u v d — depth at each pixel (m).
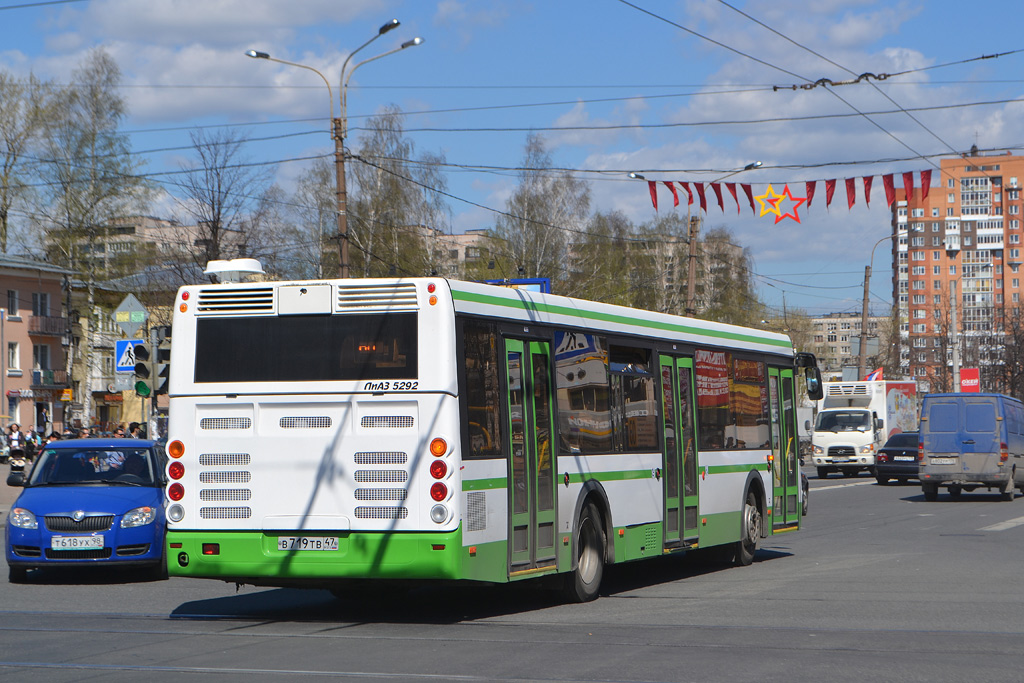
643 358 14.37
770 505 17.94
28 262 71.31
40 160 59.66
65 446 16.36
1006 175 160.88
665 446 14.64
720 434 16.31
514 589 13.91
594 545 12.91
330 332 10.93
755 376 17.73
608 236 68.31
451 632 10.48
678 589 14.12
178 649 9.51
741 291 87.50
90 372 67.12
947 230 167.75
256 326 11.11
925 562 17.23
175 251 50.94
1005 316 86.69
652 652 9.40
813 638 10.20
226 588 14.32
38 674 8.40
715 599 13.07
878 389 49.75
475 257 62.69
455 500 10.45
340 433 10.78
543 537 11.85
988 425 33.34
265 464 10.94
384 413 10.70
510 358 11.58
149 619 11.43
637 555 13.73
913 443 42.16
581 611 12.02
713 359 16.30
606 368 13.44
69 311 70.56
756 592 13.74
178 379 11.23
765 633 10.49
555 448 12.19
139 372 21.95
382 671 8.51
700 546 15.41
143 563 14.80
